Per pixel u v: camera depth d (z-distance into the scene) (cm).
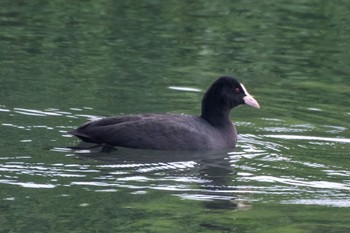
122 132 1550
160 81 1966
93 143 1560
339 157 1563
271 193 1383
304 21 2519
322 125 1744
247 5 2664
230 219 1266
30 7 2556
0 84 1870
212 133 1609
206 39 2322
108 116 1706
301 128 1723
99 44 2233
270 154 1577
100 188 1364
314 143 1644
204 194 1362
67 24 2398
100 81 1941
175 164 1501
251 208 1319
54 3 2612
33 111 1708
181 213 1283
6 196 1308
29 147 1516
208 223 1252
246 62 2148
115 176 1420
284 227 1247
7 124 1623
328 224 1257
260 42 2317
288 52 2252
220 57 2183
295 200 1356
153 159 1516
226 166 1502
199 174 1455
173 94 1880
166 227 1227
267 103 1878
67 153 1505
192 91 1905
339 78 2066
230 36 2359
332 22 2519
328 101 1898
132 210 1286
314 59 2202
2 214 1243
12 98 1780
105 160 1490
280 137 1673
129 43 2253
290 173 1477
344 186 1420
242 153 1578
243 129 1717
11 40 2231
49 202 1295
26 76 1942
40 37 2269
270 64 2148
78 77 1958
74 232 1189
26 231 1189
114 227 1218
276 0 2725
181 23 2453
